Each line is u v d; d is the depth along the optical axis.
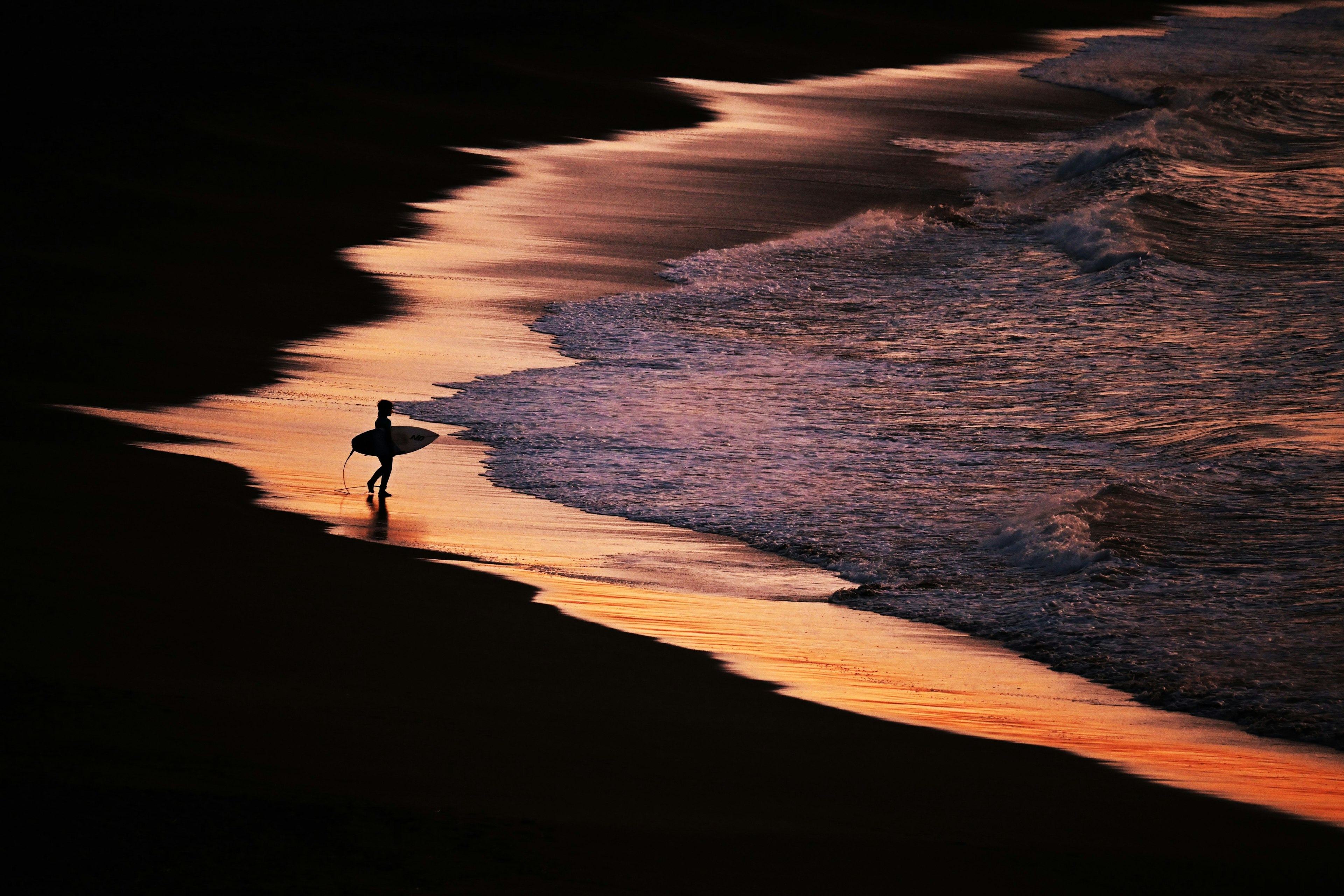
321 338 61.16
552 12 166.12
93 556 29.88
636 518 40.41
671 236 86.12
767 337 65.75
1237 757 24.27
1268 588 34.28
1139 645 30.73
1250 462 45.12
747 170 106.12
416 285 72.00
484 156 106.38
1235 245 82.38
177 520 34.34
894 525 40.12
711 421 51.78
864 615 32.72
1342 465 44.66
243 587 28.86
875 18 181.50
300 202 89.00
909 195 99.75
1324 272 75.19
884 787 20.31
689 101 132.25
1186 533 38.69
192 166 95.38
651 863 15.59
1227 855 18.28
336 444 45.81
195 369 54.50
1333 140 116.56
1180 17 195.25
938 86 146.12
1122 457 47.12
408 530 36.75
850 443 49.16
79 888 13.22
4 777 15.67
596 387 56.16
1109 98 140.88
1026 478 44.88
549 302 70.44
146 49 138.25
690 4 176.62
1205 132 117.31
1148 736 25.31
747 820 17.80
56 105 108.88
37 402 47.34
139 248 75.38
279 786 16.73
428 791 17.48
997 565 36.72
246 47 140.75
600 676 25.62
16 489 35.62
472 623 28.44
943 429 51.03
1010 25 183.62
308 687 22.36
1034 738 24.30
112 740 17.73
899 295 74.25
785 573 35.97
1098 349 62.78
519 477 43.97
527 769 19.23
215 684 21.70
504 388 55.31
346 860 14.61
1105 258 78.69
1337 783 22.97
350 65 132.25
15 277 67.56
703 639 29.33
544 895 14.24
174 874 13.75
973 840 17.81
